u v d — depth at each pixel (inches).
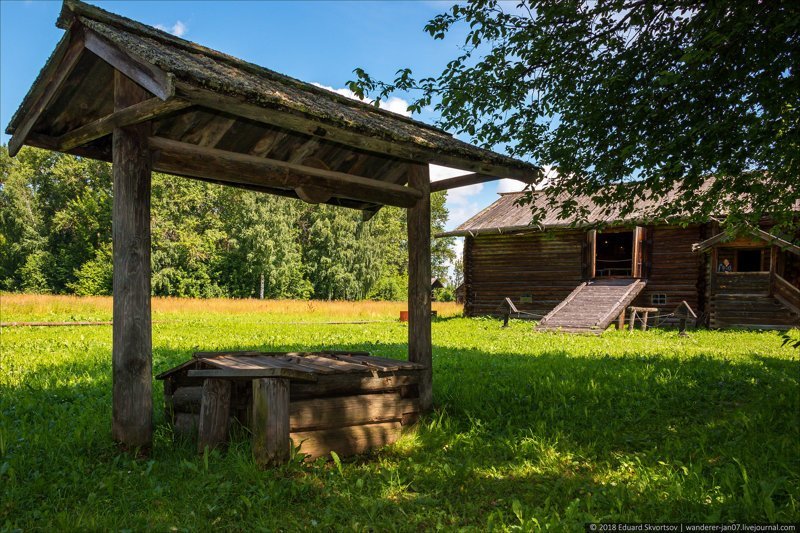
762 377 334.6
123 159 179.9
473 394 283.1
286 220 2338.8
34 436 191.3
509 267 981.8
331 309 1354.6
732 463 184.1
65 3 176.1
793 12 178.2
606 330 719.7
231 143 230.2
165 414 223.1
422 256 252.5
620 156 217.5
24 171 2353.6
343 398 205.0
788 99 209.6
